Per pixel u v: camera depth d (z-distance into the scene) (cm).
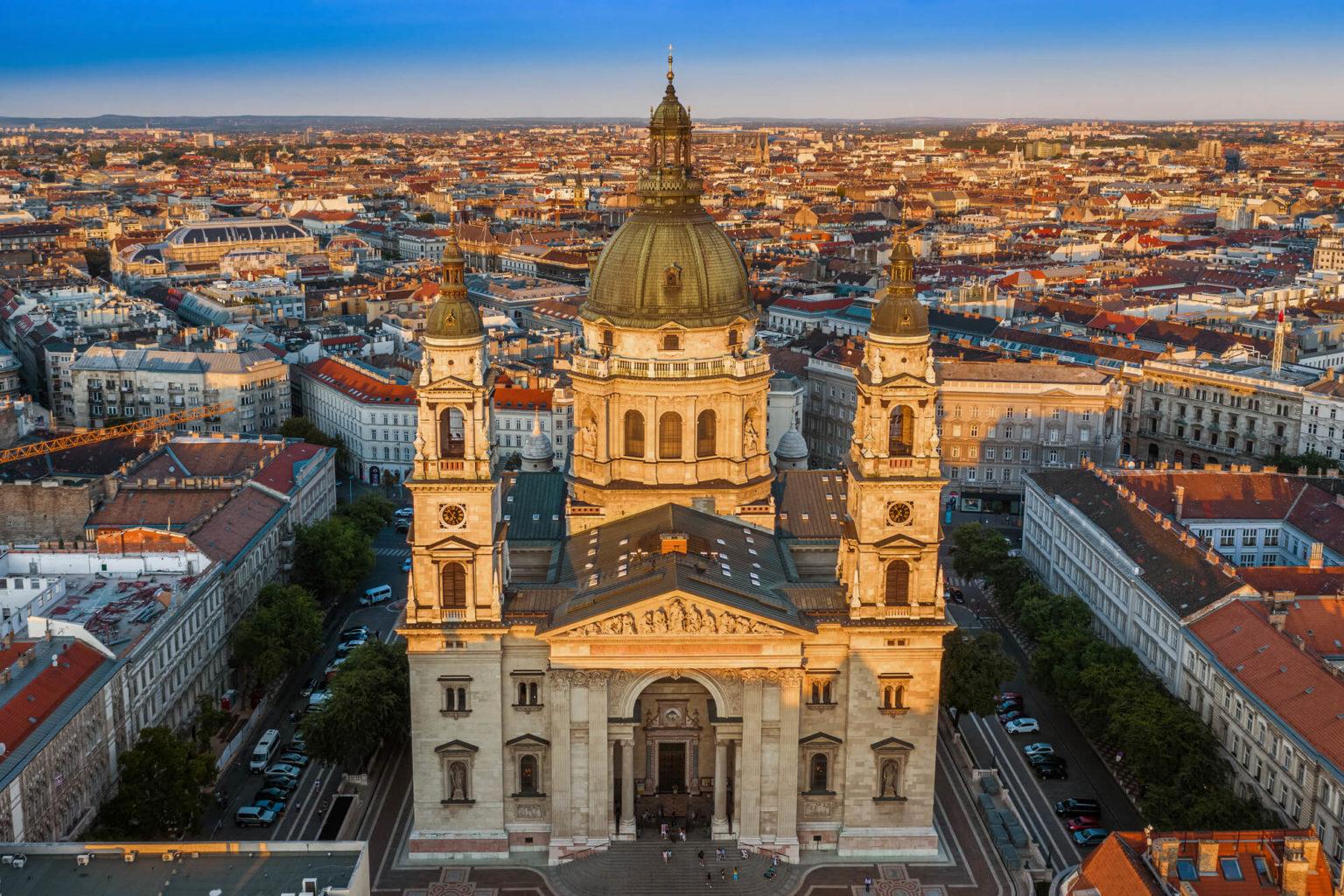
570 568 16875
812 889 15338
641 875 15450
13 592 18550
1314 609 18225
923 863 15900
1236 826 15262
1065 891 13038
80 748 15675
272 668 19512
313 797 17512
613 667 15188
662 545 16012
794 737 15525
